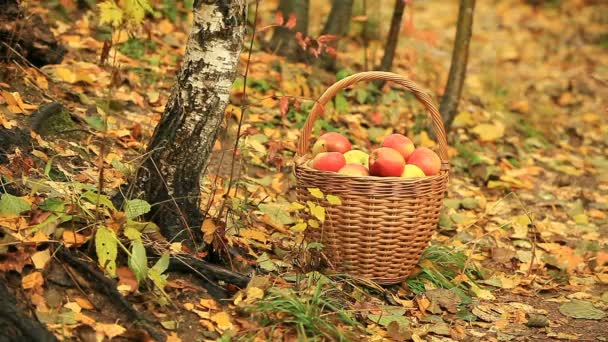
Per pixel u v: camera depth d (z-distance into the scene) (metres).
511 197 4.07
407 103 4.48
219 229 3.09
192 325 2.90
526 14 7.16
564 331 3.16
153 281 2.95
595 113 5.06
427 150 3.23
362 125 4.25
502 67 5.78
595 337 3.12
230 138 3.85
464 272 3.38
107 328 2.80
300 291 3.04
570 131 4.82
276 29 4.59
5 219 2.96
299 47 4.54
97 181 3.29
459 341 3.06
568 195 4.16
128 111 3.84
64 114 3.53
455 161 4.23
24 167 3.11
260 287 3.01
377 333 3.01
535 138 4.63
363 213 3.11
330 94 3.20
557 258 3.57
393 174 3.13
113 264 2.88
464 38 4.28
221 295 3.01
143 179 3.10
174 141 3.07
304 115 4.13
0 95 3.43
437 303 3.19
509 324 3.18
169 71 4.16
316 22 5.50
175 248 3.04
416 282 3.27
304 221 3.18
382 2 6.50
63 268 2.90
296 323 2.93
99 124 3.62
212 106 3.06
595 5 7.41
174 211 3.09
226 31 3.03
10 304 2.76
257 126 3.99
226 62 3.05
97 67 3.96
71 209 3.00
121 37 4.21
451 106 4.30
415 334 3.03
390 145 3.23
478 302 3.27
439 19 6.70
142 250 2.90
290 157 3.90
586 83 5.55
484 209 3.90
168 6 4.58
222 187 3.43
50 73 3.79
